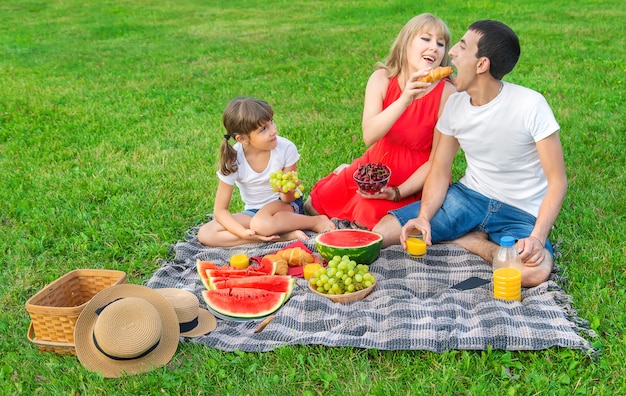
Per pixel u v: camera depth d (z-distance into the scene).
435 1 17.61
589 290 4.24
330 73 10.77
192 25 16.80
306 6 19.05
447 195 4.84
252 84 10.35
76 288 4.05
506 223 4.72
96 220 5.72
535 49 11.41
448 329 3.76
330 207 5.51
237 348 3.73
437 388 3.36
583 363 3.54
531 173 4.60
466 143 4.66
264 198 5.33
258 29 15.55
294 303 4.10
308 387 3.44
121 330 3.50
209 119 8.68
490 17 14.86
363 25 15.18
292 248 4.82
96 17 18.94
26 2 22.50
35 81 11.21
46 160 7.30
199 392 3.42
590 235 5.03
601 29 12.84
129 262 4.96
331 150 7.19
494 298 4.09
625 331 3.76
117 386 3.49
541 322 3.79
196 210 5.81
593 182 6.02
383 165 5.03
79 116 9.04
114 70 11.93
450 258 4.71
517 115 4.36
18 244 5.23
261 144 5.00
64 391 3.47
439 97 4.97
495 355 3.59
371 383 3.42
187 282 4.57
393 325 3.81
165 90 10.28
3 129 8.45
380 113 4.80
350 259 4.52
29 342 3.94
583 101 8.46
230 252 5.00
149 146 7.68
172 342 3.69
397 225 4.86
